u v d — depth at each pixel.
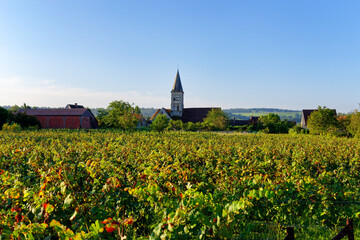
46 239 3.44
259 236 5.75
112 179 5.63
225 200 6.09
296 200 6.22
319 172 10.68
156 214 5.78
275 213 6.21
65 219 4.58
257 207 6.12
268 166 10.11
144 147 16.88
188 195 4.80
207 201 4.53
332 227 6.31
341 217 6.33
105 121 66.25
